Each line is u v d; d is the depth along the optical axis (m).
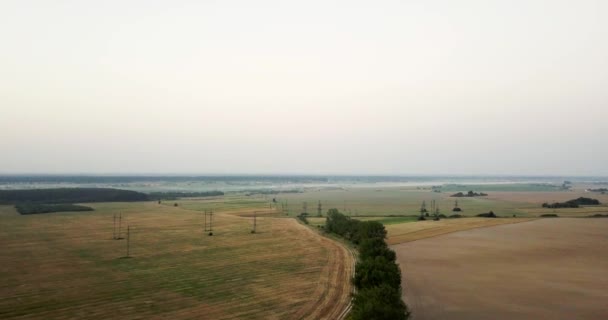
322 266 91.75
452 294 72.62
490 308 65.75
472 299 70.00
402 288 76.06
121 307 65.56
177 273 86.81
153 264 95.25
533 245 118.12
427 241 124.62
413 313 63.44
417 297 71.00
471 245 118.25
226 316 61.56
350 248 110.69
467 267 92.31
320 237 129.12
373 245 87.19
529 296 71.81
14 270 89.69
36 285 77.94
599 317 62.41
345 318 60.22
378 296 52.72
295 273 85.88
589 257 102.75
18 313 62.97
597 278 83.31
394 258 81.56
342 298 69.56
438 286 77.56
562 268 91.56
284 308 65.00
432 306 66.56
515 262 97.25
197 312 63.38
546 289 75.88
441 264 95.12
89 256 104.38
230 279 81.62
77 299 69.62
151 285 77.88
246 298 69.88
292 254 104.94
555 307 66.44
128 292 73.38
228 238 130.88
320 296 70.75
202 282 79.69
